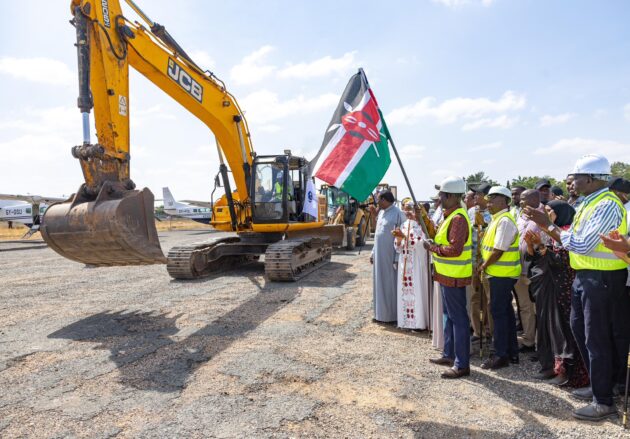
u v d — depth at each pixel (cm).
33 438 326
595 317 343
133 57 720
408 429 336
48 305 790
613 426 336
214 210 1161
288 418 353
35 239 3086
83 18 587
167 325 640
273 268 948
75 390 413
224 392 405
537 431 330
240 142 1037
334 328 612
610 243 305
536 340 475
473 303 537
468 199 646
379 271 621
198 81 878
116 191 571
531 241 441
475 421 348
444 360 471
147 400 389
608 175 346
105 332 608
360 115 500
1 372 461
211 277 1075
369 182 488
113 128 621
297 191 1209
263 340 561
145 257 561
